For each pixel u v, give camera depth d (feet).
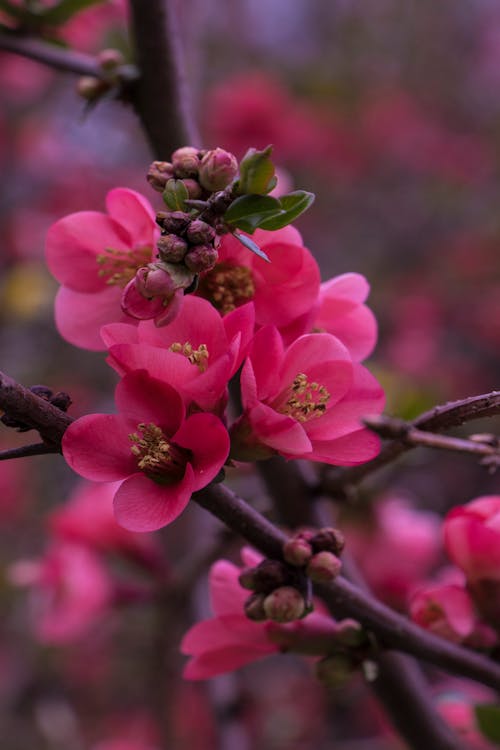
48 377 5.25
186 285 1.53
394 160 7.42
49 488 5.32
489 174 7.53
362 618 1.70
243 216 1.56
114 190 1.68
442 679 3.11
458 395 6.05
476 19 8.39
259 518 1.61
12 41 2.05
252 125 6.04
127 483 1.57
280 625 1.72
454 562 1.79
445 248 6.85
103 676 4.76
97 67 2.00
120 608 2.66
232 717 2.71
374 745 3.82
